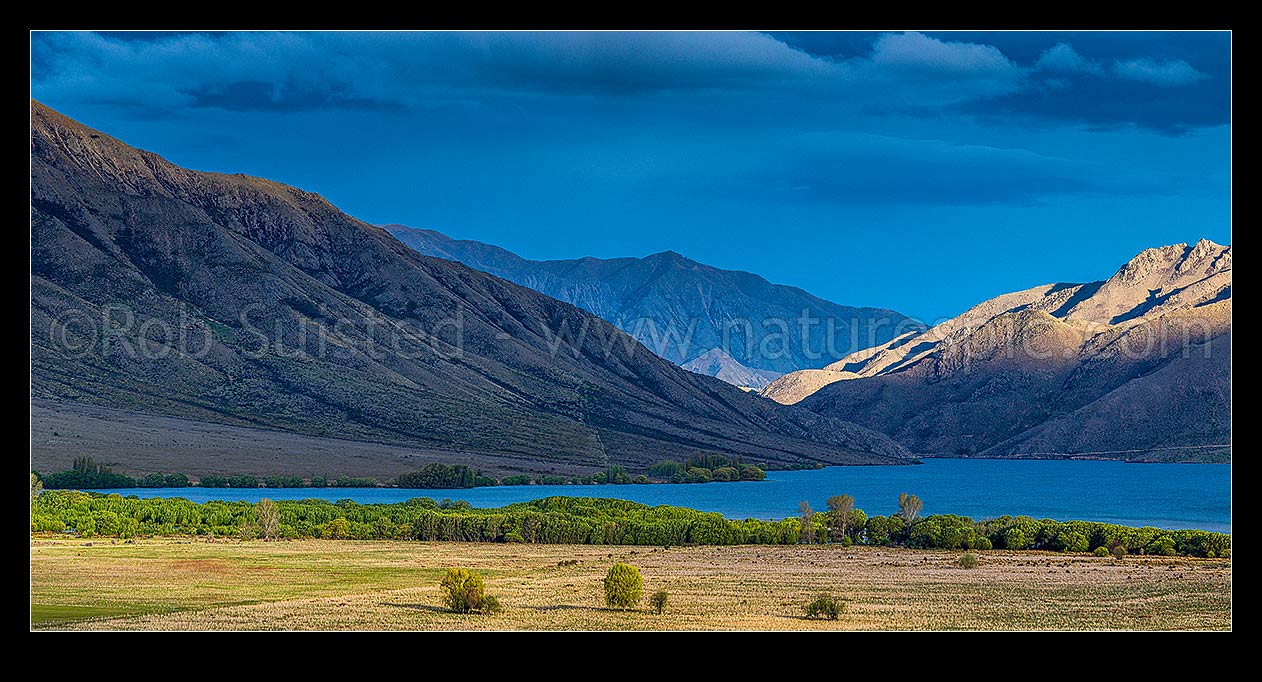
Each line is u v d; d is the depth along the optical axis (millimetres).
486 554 95750
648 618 57188
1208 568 85688
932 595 69000
